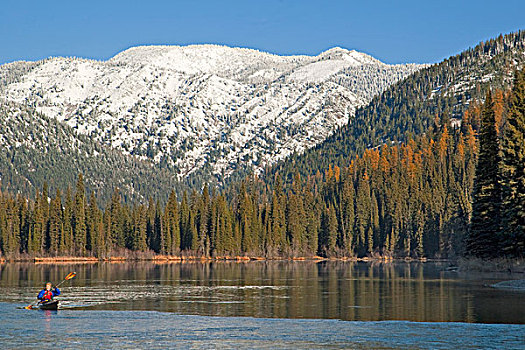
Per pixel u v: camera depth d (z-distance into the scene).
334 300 59.66
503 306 52.19
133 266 147.75
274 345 37.19
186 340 38.66
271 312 51.09
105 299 61.19
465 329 41.25
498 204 86.62
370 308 53.00
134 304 57.00
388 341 37.84
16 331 41.84
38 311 51.78
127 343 37.91
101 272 114.62
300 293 67.44
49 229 197.38
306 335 40.03
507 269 83.75
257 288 74.56
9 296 64.81
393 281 83.94
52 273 110.94
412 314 48.69
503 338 38.25
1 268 134.12
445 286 71.75
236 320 46.56
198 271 119.38
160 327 43.25
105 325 44.25
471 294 61.69
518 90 82.81
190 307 54.56
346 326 43.22
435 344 36.81
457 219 142.12
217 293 67.75
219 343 37.81
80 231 197.75
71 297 63.16
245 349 36.25
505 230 80.62
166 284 81.81
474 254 90.50
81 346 37.06
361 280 88.00
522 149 79.50
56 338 39.38
